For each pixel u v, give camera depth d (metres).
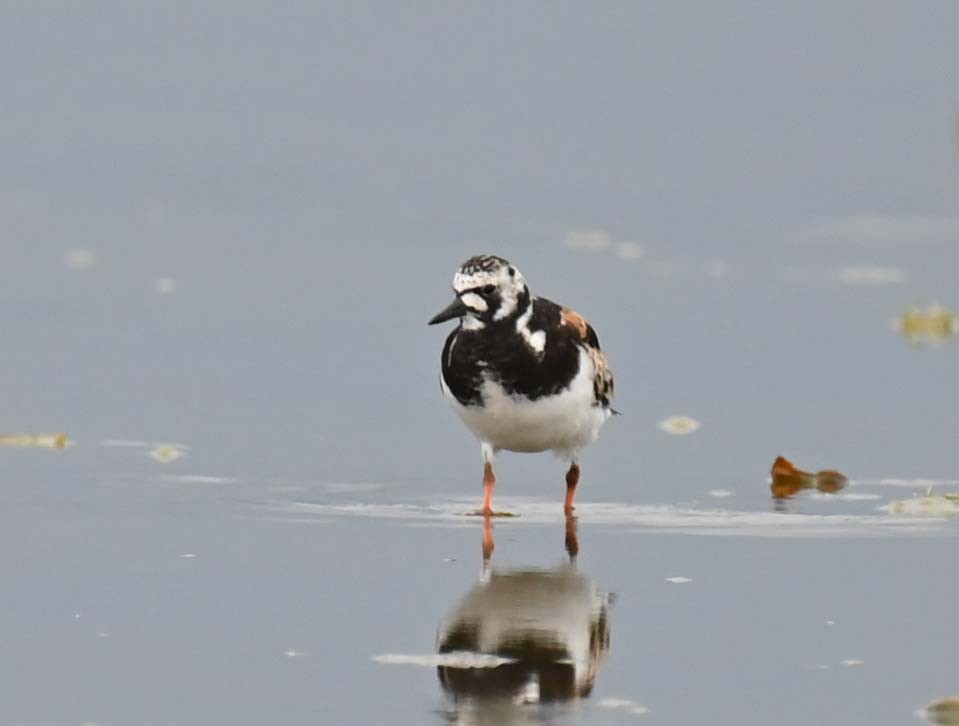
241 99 38.66
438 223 28.08
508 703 9.41
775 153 34.44
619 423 16.42
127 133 35.53
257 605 11.06
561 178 32.12
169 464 14.76
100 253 25.34
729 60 42.03
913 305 21.70
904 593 11.36
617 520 13.32
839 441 15.71
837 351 19.41
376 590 11.41
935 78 40.38
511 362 12.93
